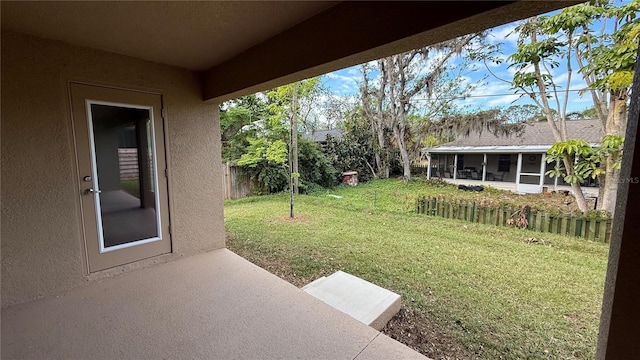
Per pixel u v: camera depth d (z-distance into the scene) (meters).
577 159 5.61
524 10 1.20
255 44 2.41
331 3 1.76
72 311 2.09
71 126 2.41
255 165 8.52
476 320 2.40
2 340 1.75
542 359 1.94
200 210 3.35
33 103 2.21
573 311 2.57
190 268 2.91
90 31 2.11
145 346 1.72
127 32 2.14
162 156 3.00
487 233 5.24
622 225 0.91
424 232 5.29
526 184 10.09
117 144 2.71
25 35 2.14
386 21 1.55
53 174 2.33
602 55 4.69
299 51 2.04
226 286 2.51
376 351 1.70
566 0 1.11
